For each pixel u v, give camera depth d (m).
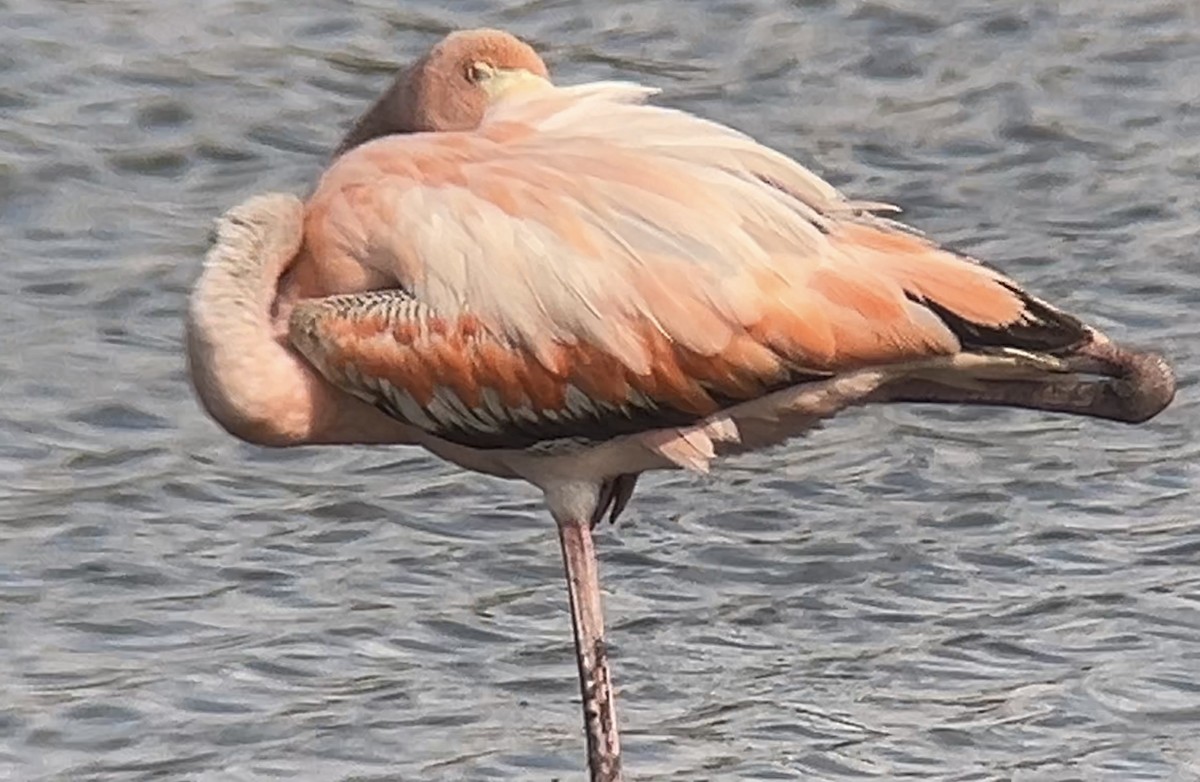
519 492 14.72
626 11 20.62
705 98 19.36
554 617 13.48
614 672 12.95
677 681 12.88
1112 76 19.75
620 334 10.21
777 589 13.75
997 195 18.11
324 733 12.38
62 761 12.17
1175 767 12.06
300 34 20.02
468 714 12.58
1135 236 17.47
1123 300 16.62
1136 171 18.42
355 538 14.18
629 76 19.62
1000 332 10.17
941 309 10.15
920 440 15.29
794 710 12.59
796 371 10.20
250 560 13.92
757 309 10.14
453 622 13.38
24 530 14.10
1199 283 16.81
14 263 16.91
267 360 10.29
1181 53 20.11
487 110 11.00
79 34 19.73
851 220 10.33
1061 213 17.83
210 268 10.27
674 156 10.35
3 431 15.06
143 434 15.13
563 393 10.33
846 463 15.02
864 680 12.89
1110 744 12.27
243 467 14.87
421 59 11.20
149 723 12.45
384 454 15.09
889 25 20.42
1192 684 12.75
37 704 12.55
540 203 10.28
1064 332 10.27
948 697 12.73
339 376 10.37
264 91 19.11
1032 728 12.41
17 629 13.20
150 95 18.94
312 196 10.55
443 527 14.34
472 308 10.27
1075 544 14.11
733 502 14.58
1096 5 20.77
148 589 13.61
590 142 10.43
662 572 13.88
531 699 12.73
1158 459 14.98
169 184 17.98
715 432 10.48
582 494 10.78
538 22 20.42
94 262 16.92
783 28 20.42
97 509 14.34
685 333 10.19
